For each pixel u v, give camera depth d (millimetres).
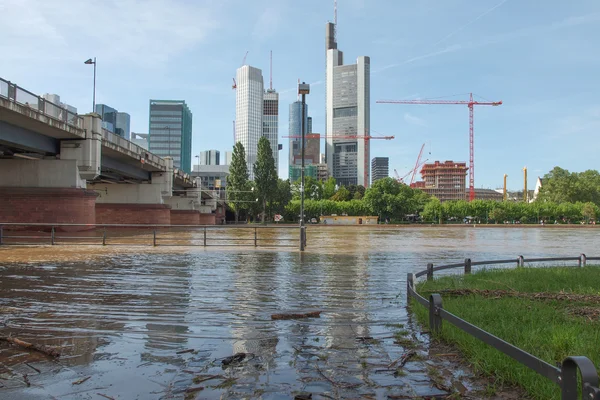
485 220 125938
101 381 4176
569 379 2908
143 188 53688
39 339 5562
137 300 8164
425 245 27297
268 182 92250
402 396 3828
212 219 85438
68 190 31797
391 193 116125
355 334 5887
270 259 16141
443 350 5102
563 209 122250
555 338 4699
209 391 3939
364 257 17672
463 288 8562
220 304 7891
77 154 32250
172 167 54844
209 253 18172
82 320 6582
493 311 6176
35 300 8078
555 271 11188
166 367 4574
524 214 122625
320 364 4684
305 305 7883
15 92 23281
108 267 13070
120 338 5641
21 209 31828
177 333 5910
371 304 7992
